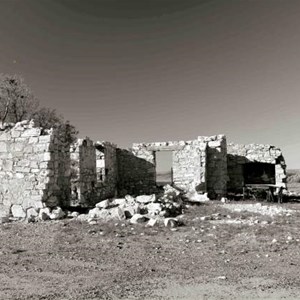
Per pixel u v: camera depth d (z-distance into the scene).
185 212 14.66
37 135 14.15
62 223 12.03
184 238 9.77
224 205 17.78
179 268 7.04
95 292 5.63
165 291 5.66
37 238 9.94
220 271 6.79
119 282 6.17
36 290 5.76
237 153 26.97
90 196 19.75
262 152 26.44
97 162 23.75
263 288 5.73
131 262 7.52
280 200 20.70
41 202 13.55
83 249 8.65
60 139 15.17
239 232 10.41
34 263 7.44
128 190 27.36
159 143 27.11
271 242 9.11
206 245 9.01
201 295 5.46
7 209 14.02
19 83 29.38
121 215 12.45
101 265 7.29
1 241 9.59
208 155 23.95
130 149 27.70
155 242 9.37
